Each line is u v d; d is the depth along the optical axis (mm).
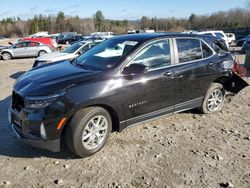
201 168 4047
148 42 4852
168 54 5102
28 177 3803
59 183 3674
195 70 5406
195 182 3730
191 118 5879
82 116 4039
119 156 4320
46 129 3891
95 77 4254
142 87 4617
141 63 4578
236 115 6156
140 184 3672
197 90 5582
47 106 3865
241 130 5379
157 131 5227
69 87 4004
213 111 6164
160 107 5004
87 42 11586
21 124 4059
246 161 4273
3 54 20422
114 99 4305
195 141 4875
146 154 4395
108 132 4445
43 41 24703
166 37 5148
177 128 5379
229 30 50594
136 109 4648
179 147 4641
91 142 4242
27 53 21109
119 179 3770
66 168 4008
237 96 7598
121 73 4445
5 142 4746
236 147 4699
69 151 4445
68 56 10852
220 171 3992
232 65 6156
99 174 3877
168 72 4965
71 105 3939
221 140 4938
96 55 5051
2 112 6211
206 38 5941
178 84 5156
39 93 3949
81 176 3830
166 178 3803
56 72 4543
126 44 4879
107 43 5281
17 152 4426
